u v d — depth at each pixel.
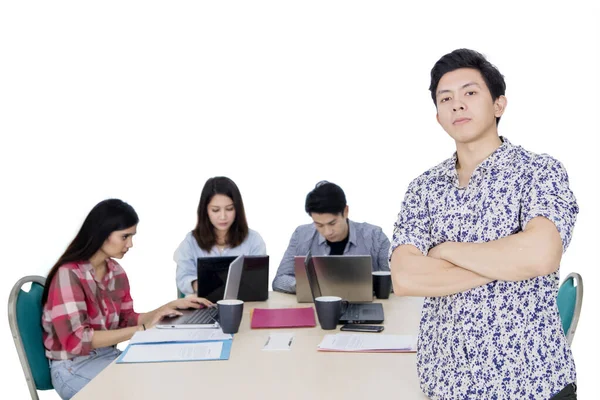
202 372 2.09
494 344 1.64
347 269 3.00
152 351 2.33
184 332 2.59
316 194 3.54
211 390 1.91
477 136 1.71
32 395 2.60
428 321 1.81
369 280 3.00
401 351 2.29
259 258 3.20
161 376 2.05
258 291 3.24
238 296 3.23
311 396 1.85
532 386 1.61
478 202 1.71
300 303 3.19
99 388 1.94
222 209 3.65
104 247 2.98
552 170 1.66
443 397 1.71
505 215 1.67
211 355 2.27
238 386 1.94
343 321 2.71
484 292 1.65
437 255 1.70
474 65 1.72
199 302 3.05
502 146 1.74
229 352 2.32
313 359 2.23
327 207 3.51
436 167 1.87
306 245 3.84
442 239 1.79
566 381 1.61
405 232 1.84
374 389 1.91
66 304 2.78
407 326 2.65
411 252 1.79
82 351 2.77
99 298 2.99
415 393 1.87
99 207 2.96
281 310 2.97
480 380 1.64
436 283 1.67
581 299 2.52
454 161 1.83
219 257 3.14
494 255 1.60
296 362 2.19
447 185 1.80
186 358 2.24
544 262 1.55
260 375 2.05
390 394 1.86
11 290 2.63
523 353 1.62
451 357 1.70
